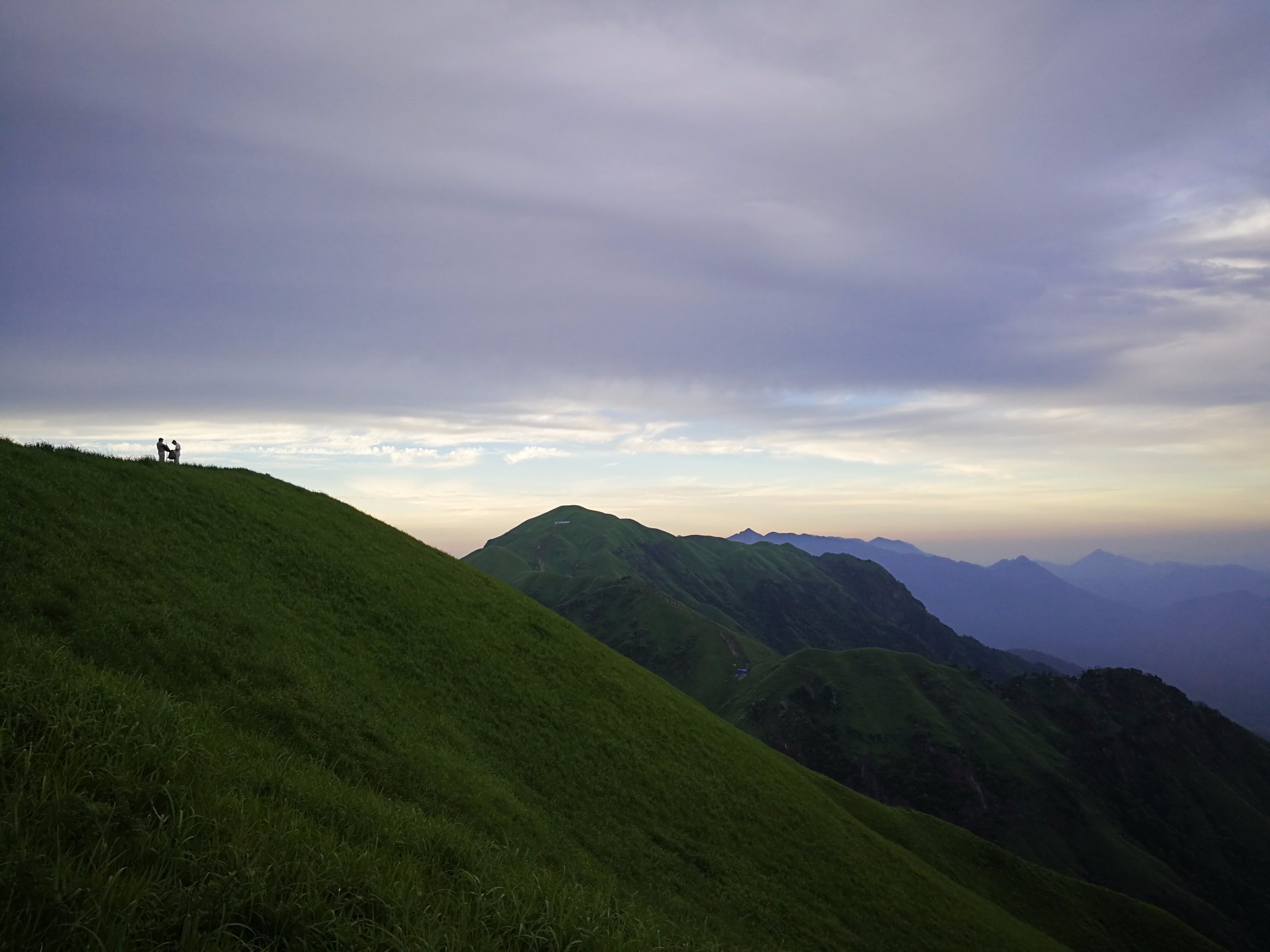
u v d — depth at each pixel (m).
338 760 19.50
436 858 11.23
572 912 10.06
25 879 6.04
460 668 34.44
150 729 10.55
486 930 8.75
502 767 27.72
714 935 23.62
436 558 51.91
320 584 34.47
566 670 41.94
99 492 29.69
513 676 36.88
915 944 33.59
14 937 5.64
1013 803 185.75
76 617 19.08
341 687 24.88
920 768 196.88
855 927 31.92
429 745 24.59
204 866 7.56
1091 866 169.25
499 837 20.66
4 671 10.28
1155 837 186.25
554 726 34.16
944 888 44.84
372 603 35.72
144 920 6.33
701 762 39.97
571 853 23.17
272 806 10.46
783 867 33.62
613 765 33.69
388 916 7.96
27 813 7.24
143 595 22.55
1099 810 188.62
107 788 8.42
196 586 25.72
